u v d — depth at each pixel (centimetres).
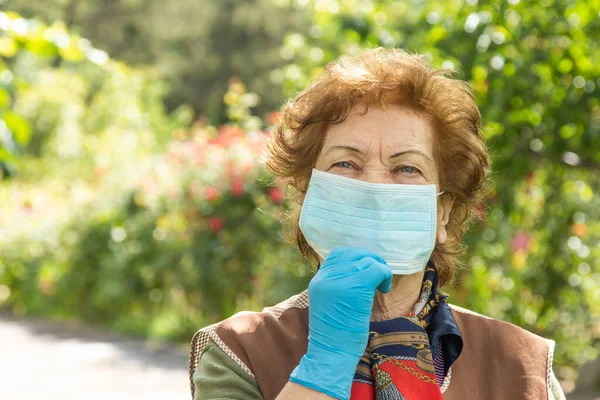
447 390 189
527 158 572
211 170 870
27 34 378
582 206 669
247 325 194
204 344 195
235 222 858
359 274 172
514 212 632
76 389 713
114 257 1002
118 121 1717
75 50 389
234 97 928
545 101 551
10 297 1205
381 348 181
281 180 205
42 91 1711
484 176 199
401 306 193
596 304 705
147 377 762
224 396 182
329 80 189
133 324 1004
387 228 181
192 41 3272
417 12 595
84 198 1093
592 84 548
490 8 533
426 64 196
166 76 3195
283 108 202
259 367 187
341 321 170
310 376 168
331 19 622
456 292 644
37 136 1672
